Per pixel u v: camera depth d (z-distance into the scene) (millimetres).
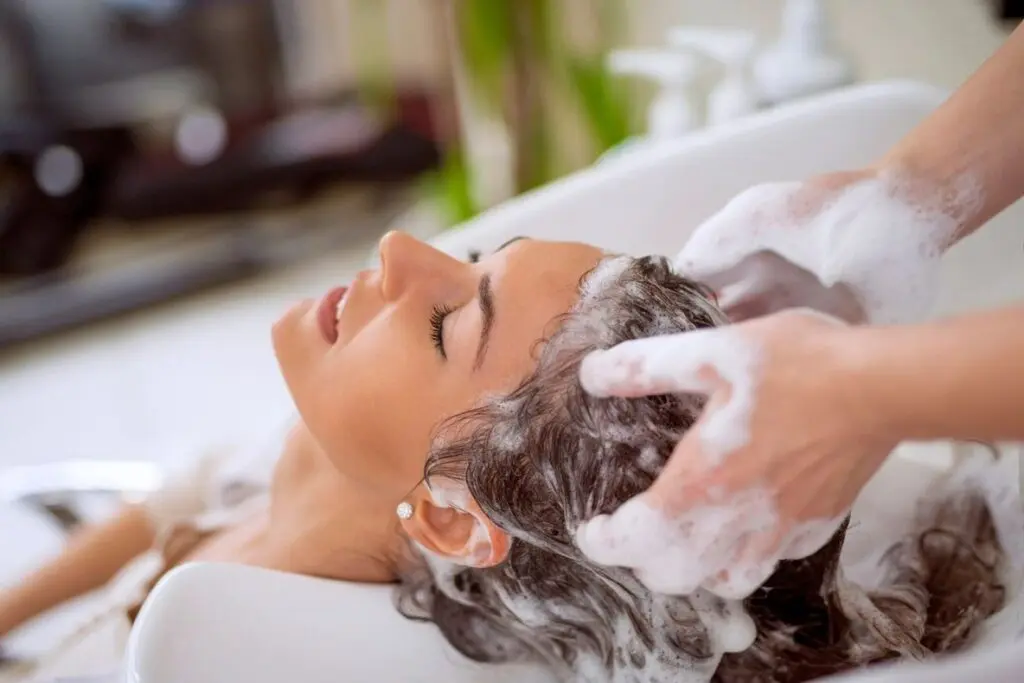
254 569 659
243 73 2043
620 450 580
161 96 2016
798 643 649
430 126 2055
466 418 623
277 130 2053
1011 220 772
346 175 2061
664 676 635
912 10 1009
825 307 660
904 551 710
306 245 2010
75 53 1926
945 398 391
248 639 607
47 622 922
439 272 667
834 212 626
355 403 663
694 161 869
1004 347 381
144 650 561
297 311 743
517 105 1348
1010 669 418
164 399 1597
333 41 2059
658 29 1328
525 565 650
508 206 893
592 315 618
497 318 631
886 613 650
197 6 1956
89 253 1977
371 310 688
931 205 611
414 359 646
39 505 1077
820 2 986
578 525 594
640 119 1308
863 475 455
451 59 1429
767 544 465
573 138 1407
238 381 1627
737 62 1032
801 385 431
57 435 1523
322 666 624
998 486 690
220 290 1931
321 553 749
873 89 852
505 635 711
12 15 1854
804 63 984
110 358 1734
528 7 1287
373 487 696
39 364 1732
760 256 672
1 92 1908
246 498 958
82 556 923
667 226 884
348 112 2090
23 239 1860
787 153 859
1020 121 602
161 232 2035
